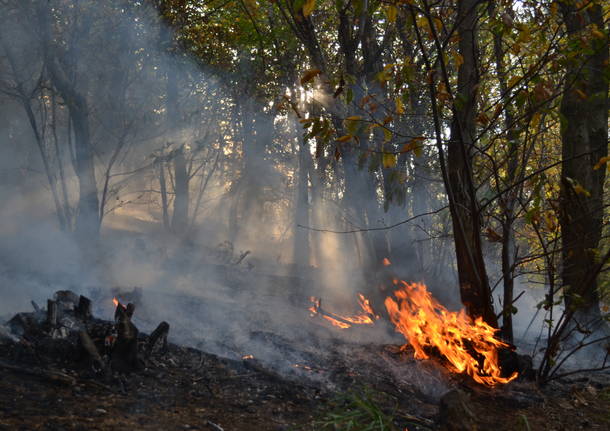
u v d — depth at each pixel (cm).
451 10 501
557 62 430
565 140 706
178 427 320
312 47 616
